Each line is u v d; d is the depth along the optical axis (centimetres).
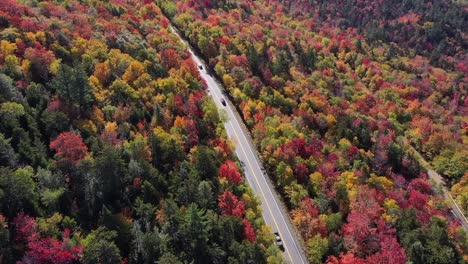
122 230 10094
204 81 18975
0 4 15912
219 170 13012
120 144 12444
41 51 14225
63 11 17888
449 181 18112
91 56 15812
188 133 14250
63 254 9106
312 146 15262
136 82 15562
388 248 11750
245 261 10369
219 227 10956
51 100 12988
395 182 15575
